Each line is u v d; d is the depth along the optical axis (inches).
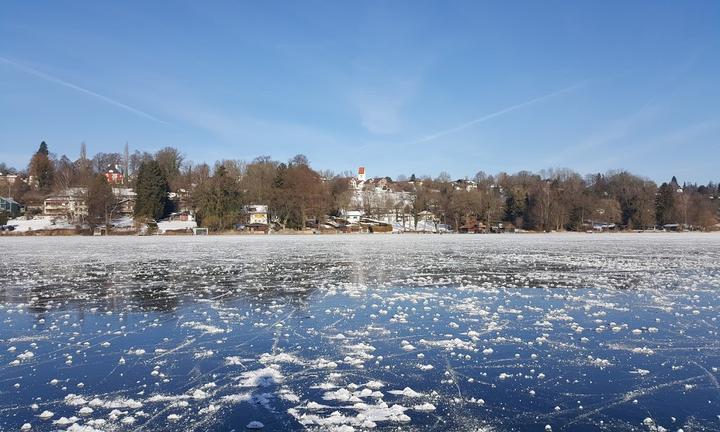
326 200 4830.2
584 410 364.2
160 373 447.8
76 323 644.7
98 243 2487.7
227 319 661.3
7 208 4886.8
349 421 343.9
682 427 336.5
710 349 515.8
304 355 498.9
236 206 4456.2
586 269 1216.8
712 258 1514.5
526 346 526.9
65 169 6067.9
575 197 4874.5
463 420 346.6
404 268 1254.9
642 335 570.6
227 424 339.9
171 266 1314.0
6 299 818.2
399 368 458.0
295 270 1216.8
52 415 357.4
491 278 1052.5
